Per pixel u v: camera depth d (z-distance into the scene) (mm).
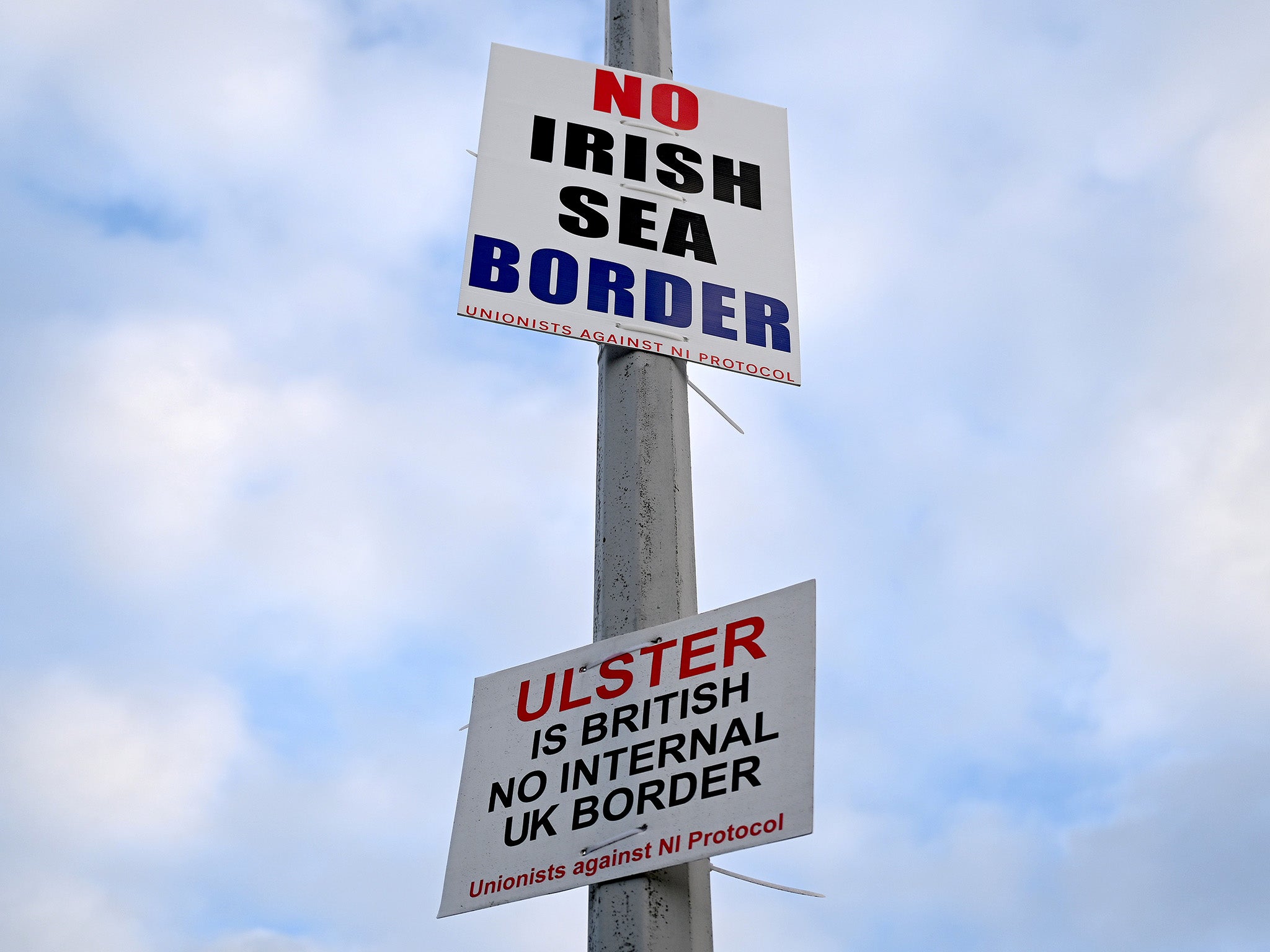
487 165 6992
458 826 5262
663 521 5895
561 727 5367
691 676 5270
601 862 4918
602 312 6629
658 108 7602
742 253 7137
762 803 4805
